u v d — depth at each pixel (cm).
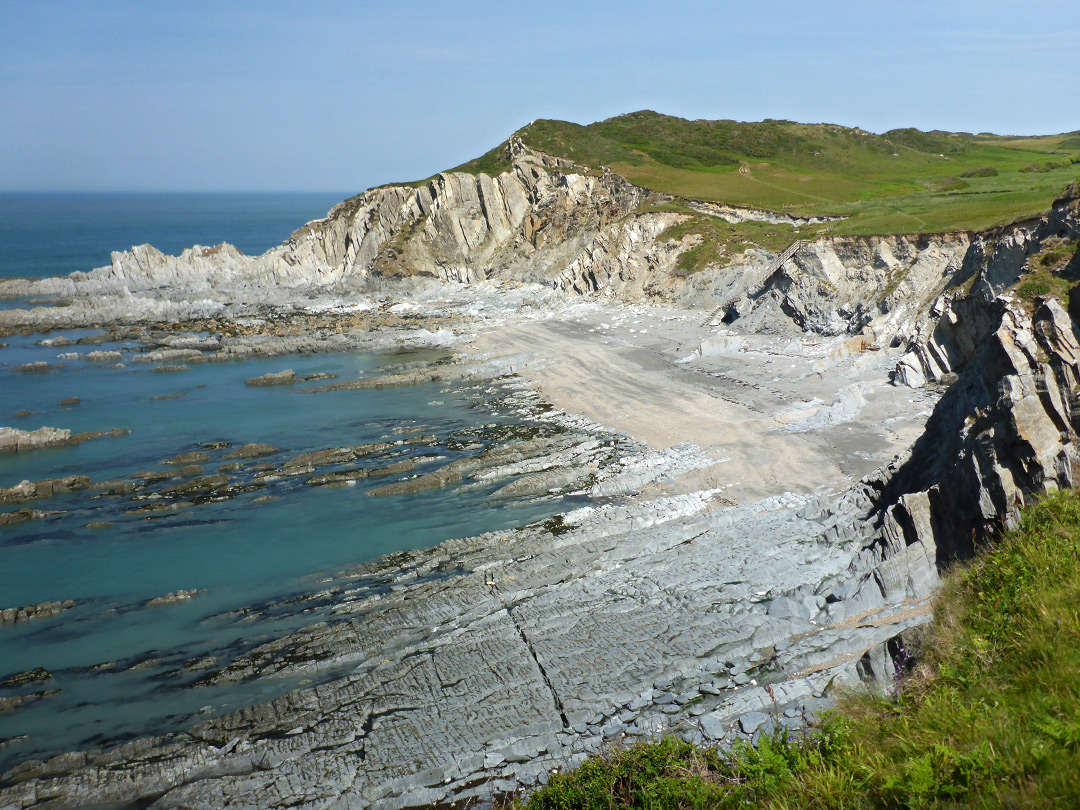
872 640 1858
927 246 5575
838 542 2731
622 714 1980
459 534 3534
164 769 2045
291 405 5850
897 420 4253
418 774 1872
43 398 6112
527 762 1853
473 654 2417
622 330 7525
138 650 2720
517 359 6788
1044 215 4153
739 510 3381
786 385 5169
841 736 1013
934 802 792
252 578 3206
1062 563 1179
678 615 2444
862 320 5691
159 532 3681
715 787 1035
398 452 4712
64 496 4178
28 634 2844
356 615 2867
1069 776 723
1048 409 2069
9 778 2086
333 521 3738
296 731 2162
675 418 4900
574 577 2967
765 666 2023
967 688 1016
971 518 2081
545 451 4522
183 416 5603
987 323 4319
